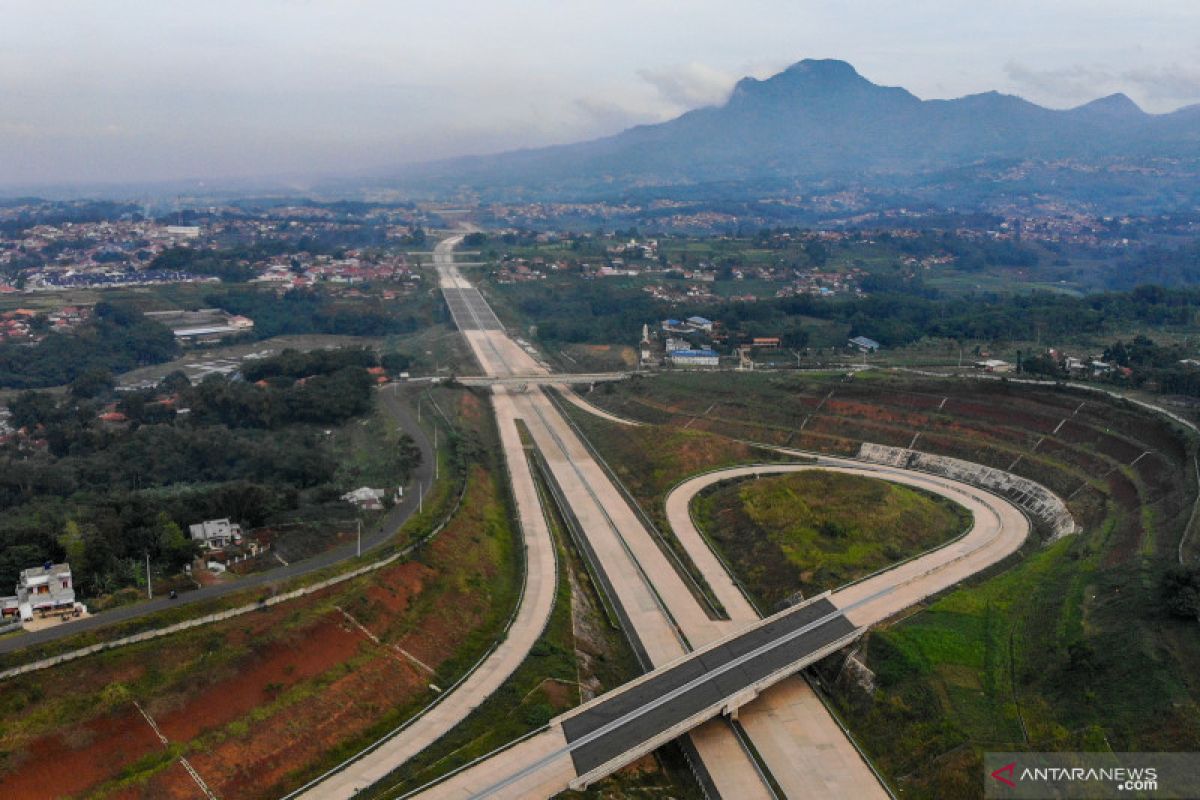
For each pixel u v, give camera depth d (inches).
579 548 5772.6
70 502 5910.4
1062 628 4015.8
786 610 4471.0
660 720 3624.5
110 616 3722.9
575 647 4377.5
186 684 3447.3
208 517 4913.9
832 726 3799.2
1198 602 3656.5
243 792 3129.9
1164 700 3314.5
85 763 3051.2
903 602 4510.3
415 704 3804.1
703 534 5890.8
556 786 3253.0
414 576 4655.5
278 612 3998.5
